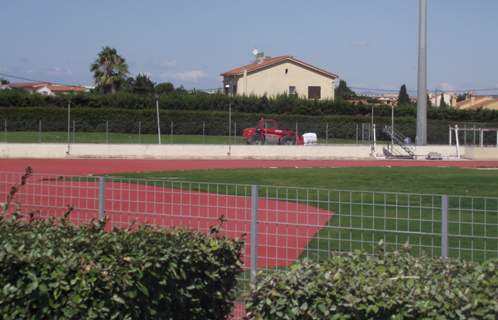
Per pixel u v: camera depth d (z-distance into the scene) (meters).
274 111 54.94
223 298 4.68
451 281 3.63
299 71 64.81
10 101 48.25
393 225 9.88
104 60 60.81
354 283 3.63
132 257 3.86
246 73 63.34
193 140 40.56
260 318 3.75
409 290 3.56
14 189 4.96
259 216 9.95
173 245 4.19
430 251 7.97
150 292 3.95
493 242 8.73
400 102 90.94
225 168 26.39
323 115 55.09
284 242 8.07
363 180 20.59
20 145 31.19
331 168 27.14
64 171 22.72
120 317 3.82
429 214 11.33
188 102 53.47
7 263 3.63
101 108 49.69
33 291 3.62
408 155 37.78
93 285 3.70
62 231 4.37
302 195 14.36
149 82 87.81
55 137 38.78
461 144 44.19
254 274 4.09
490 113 57.41
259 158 35.03
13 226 4.42
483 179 21.42
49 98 49.84
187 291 4.20
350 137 43.72
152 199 11.80
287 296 3.70
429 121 55.34
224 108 53.94
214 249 4.37
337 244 8.19
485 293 3.43
